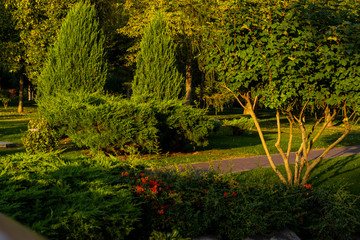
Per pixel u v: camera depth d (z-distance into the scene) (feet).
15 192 13.61
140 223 15.89
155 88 56.95
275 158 42.70
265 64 20.81
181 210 17.37
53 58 58.90
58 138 44.93
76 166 18.53
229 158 43.01
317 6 21.59
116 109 39.09
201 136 46.57
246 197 18.70
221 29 22.75
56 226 11.65
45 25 85.35
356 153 47.75
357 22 21.99
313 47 21.33
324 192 20.35
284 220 17.72
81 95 46.21
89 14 58.29
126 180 18.99
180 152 48.60
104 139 38.78
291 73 20.54
